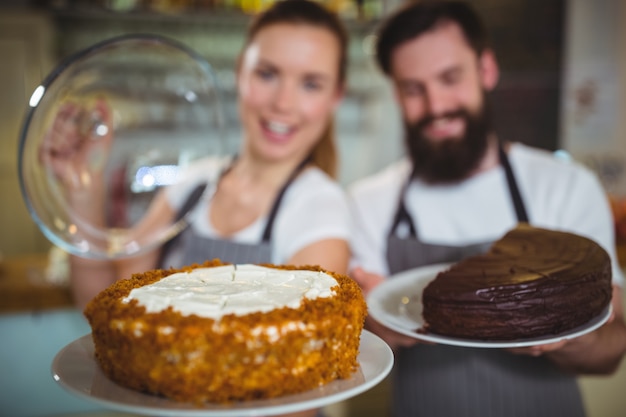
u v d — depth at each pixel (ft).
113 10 10.37
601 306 3.39
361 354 2.71
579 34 10.44
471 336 3.22
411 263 5.71
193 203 4.64
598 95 10.61
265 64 5.49
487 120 5.91
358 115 11.06
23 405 5.65
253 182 5.61
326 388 2.38
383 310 3.51
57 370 2.51
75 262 5.25
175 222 4.58
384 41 6.01
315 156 5.73
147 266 5.41
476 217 5.75
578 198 5.49
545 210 5.58
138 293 2.59
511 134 10.55
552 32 10.37
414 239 5.80
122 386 2.39
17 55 10.57
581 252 3.66
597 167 10.57
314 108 5.51
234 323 2.28
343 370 2.46
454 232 5.81
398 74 5.97
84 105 4.17
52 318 6.00
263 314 2.37
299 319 2.34
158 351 2.24
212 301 2.48
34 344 5.93
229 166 5.76
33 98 3.93
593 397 3.04
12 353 5.84
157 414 2.16
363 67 10.84
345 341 2.44
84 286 5.28
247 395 2.28
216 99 4.65
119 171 4.37
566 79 10.45
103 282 5.30
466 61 5.73
